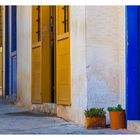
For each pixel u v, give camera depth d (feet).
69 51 45.42
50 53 56.08
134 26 38.81
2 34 86.17
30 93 61.57
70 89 45.11
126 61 38.83
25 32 64.49
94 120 39.52
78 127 40.86
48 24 56.08
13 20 76.79
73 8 44.32
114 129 38.86
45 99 55.93
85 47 41.14
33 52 59.88
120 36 40.86
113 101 41.27
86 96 41.01
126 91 38.83
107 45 41.32
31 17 61.00
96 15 41.27
